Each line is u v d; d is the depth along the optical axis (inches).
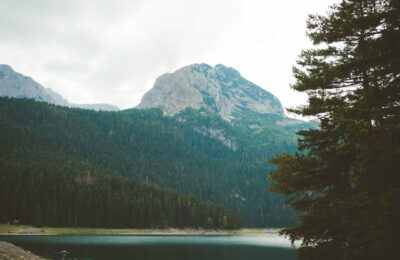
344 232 554.6
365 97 522.9
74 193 6141.7
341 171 612.7
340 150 508.7
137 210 6481.3
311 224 609.9
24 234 5027.1
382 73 515.2
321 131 644.7
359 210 457.7
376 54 509.0
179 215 7022.6
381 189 437.1
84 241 3838.6
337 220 563.5
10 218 5438.0
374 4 526.0
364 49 539.2
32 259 1504.7
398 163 424.5
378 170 432.1
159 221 6756.9
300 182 636.7
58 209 5782.5
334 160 611.8
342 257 557.3
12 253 1472.7
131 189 7618.1
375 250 433.4
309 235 609.9
